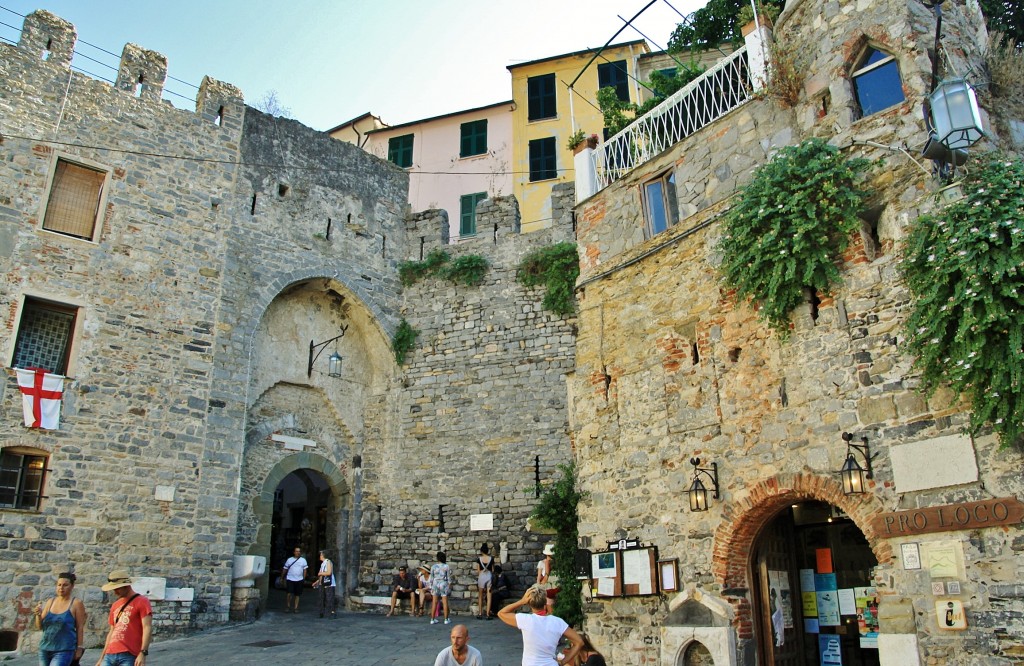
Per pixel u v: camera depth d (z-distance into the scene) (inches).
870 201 386.6
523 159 1089.4
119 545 550.9
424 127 1155.9
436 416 737.0
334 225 768.9
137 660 313.3
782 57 442.3
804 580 436.8
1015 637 299.3
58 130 608.7
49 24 626.8
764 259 400.2
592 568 474.0
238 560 610.5
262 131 740.7
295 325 737.0
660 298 482.0
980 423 309.7
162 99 675.4
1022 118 410.0
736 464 412.8
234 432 632.4
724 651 385.4
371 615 660.1
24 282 563.2
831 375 380.8
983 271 309.0
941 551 325.7
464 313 763.4
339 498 730.8
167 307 625.0
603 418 495.5
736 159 463.2
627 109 749.9
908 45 392.2
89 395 568.1
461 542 685.3
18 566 509.7
